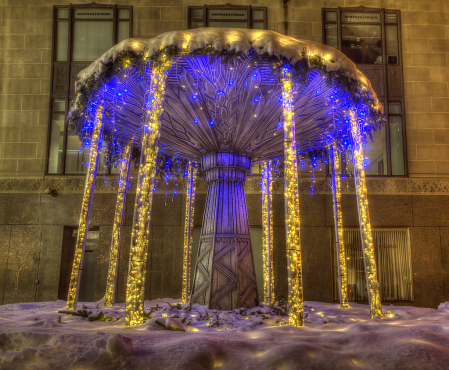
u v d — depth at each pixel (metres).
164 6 12.79
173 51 5.51
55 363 3.45
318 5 12.88
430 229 11.84
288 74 5.70
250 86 6.12
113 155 8.95
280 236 11.70
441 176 12.07
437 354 3.53
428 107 12.41
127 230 11.77
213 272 7.05
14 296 11.53
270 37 5.44
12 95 12.54
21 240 11.84
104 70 5.95
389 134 12.37
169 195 11.98
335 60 5.84
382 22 12.82
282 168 10.42
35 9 12.91
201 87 6.19
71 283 6.90
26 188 12.08
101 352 3.53
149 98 5.75
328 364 3.38
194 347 3.58
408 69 12.59
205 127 7.02
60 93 12.54
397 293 11.69
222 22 12.79
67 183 12.09
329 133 8.19
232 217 7.39
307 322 6.03
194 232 11.89
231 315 6.27
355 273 11.80
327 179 12.05
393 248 11.99
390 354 3.55
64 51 12.90
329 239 11.77
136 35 12.68
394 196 11.98
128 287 5.36
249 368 3.37
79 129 7.89
